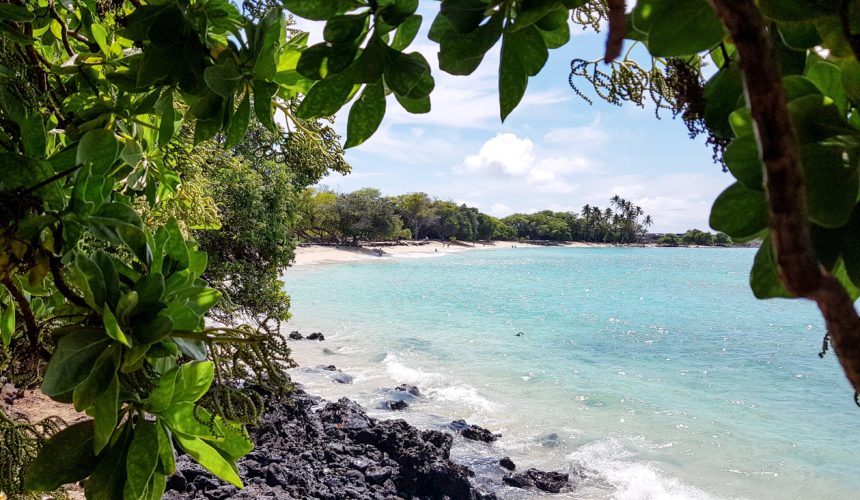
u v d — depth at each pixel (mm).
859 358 285
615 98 1105
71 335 1251
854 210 671
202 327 1468
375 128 1336
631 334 36531
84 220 1395
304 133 2045
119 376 1347
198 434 1429
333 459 9742
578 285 70938
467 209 170500
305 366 21172
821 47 732
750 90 318
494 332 33781
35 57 1979
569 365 25922
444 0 1074
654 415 18484
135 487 1342
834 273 704
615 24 343
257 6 1651
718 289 71500
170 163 3053
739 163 688
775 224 309
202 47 1757
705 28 750
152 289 1354
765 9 689
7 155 1383
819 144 640
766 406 21016
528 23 984
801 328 42750
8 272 1336
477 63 1146
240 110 1678
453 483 9961
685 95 881
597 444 15227
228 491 7688
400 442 10516
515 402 18688
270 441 9883
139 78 1719
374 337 29344
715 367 27984
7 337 1897
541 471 12602
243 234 14469
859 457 15703
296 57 1774
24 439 1795
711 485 13352
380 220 111562
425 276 73938
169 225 1535
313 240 110125
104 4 2566
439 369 22984
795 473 14430
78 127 2137
